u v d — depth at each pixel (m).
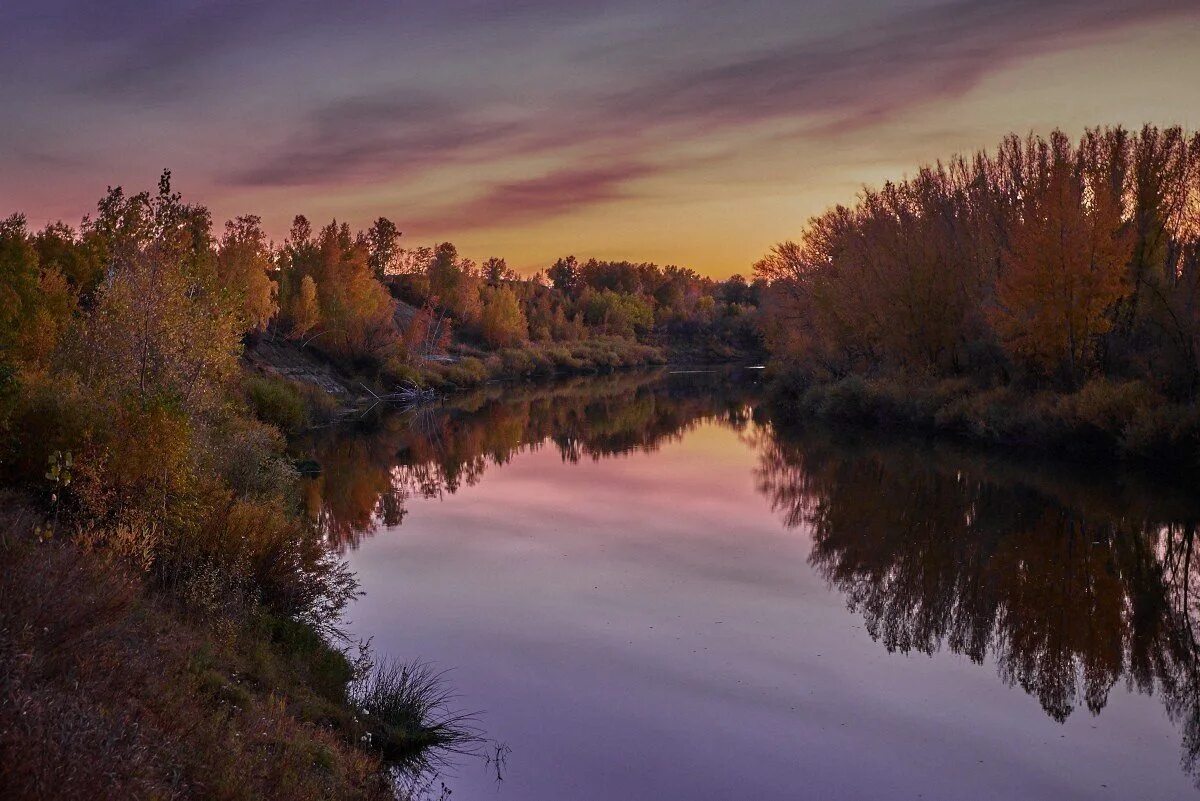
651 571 15.24
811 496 22.38
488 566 15.46
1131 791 8.16
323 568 11.42
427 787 7.66
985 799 8.00
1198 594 13.98
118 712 5.29
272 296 55.41
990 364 33.84
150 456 10.51
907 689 10.40
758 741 9.02
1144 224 28.36
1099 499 20.52
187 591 8.97
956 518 19.39
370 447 32.97
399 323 83.56
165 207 15.95
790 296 53.34
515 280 139.88
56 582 6.20
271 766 6.02
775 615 12.98
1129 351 28.17
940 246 35.62
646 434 37.41
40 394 11.33
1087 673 10.95
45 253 32.22
